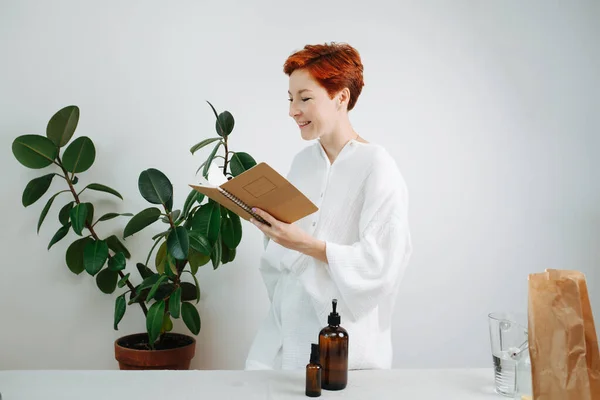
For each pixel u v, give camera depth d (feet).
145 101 8.97
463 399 4.09
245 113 9.09
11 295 8.89
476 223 9.41
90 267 8.05
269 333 6.08
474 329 9.40
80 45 8.89
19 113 8.82
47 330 8.95
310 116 5.67
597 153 9.59
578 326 3.34
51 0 8.86
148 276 8.67
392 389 4.28
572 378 3.34
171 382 4.31
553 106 9.52
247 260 9.12
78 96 8.90
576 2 9.52
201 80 9.04
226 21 9.06
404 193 5.75
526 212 9.48
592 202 9.59
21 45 8.82
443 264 9.35
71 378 4.35
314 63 5.60
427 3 9.33
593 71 9.57
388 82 9.27
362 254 5.38
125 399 3.94
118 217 8.96
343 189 5.78
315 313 5.68
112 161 8.95
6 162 8.82
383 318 5.73
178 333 8.87
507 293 9.45
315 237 5.78
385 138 9.27
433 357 9.34
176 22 9.00
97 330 8.99
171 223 8.11
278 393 4.13
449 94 9.36
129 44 8.95
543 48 9.48
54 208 8.89
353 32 9.23
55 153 8.20
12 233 8.87
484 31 9.40
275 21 9.12
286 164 9.14
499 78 9.44
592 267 9.59
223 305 9.11
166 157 9.00
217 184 5.15
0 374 4.41
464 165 9.39
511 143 9.45
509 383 4.15
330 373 4.22
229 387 4.23
